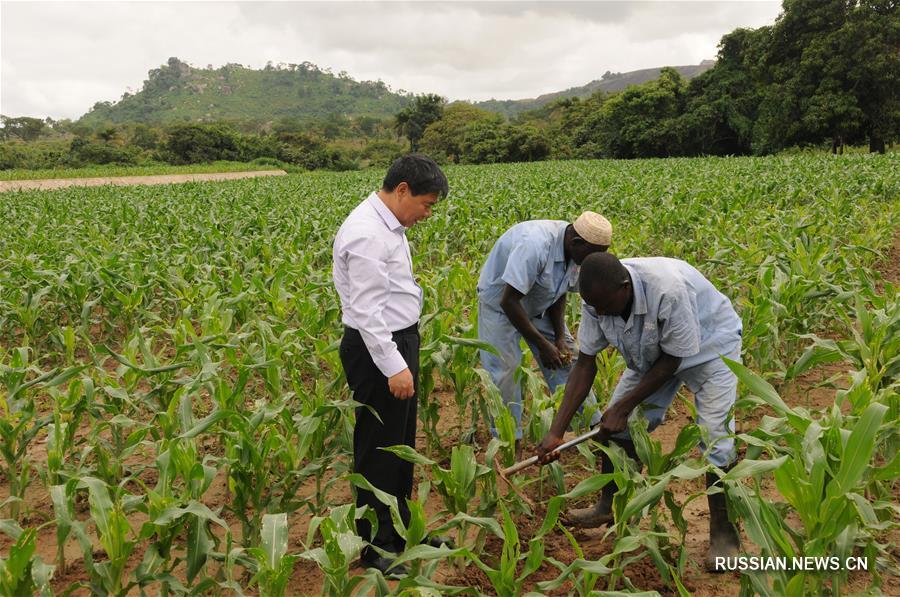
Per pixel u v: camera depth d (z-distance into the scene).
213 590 3.36
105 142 95.69
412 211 3.39
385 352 3.33
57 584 3.69
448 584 3.58
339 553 2.88
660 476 3.35
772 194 16.45
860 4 49.47
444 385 6.49
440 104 106.56
